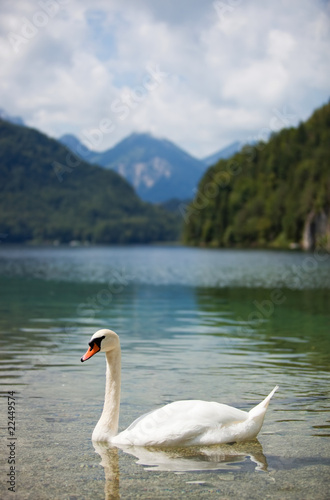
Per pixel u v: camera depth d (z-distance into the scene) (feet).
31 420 28.45
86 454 24.16
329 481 21.57
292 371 39.52
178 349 47.83
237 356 44.78
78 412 29.78
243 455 24.11
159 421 25.59
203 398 32.50
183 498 20.13
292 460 23.52
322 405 31.14
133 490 20.76
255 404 31.37
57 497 20.18
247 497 20.25
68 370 39.60
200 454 24.18
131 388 34.71
